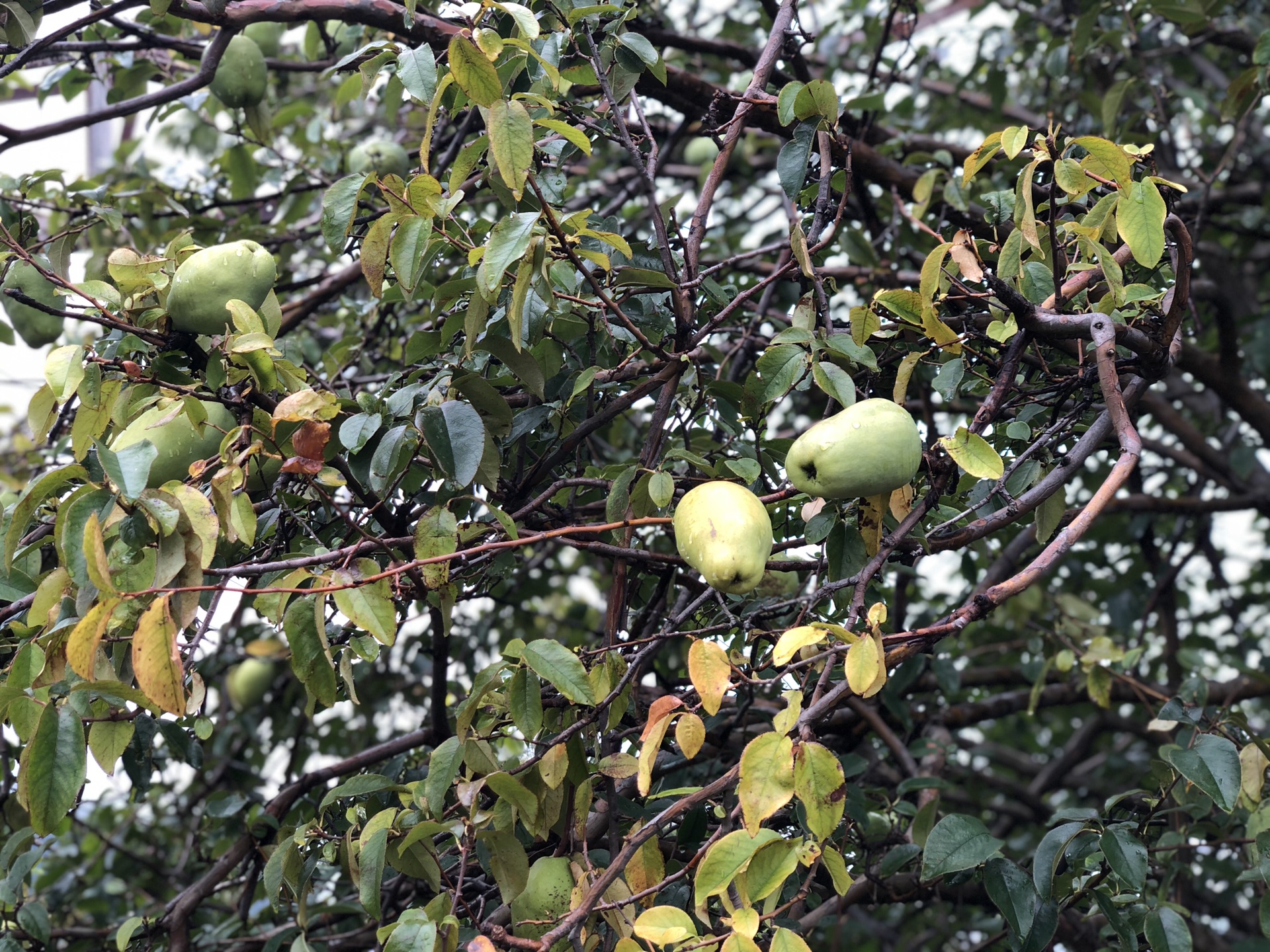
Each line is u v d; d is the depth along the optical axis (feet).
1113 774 14.57
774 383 6.12
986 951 9.27
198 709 5.43
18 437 12.65
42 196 9.63
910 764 9.23
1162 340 5.97
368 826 5.66
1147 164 7.09
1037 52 15.14
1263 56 9.39
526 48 5.28
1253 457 12.03
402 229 5.65
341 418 6.04
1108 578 14.32
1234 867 9.38
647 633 6.87
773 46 7.15
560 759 5.42
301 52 12.69
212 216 12.21
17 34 7.66
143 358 6.50
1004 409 6.60
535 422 6.55
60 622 5.24
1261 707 16.10
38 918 7.88
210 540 4.71
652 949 4.67
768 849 4.69
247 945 8.82
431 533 5.40
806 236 7.43
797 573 7.47
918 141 10.85
